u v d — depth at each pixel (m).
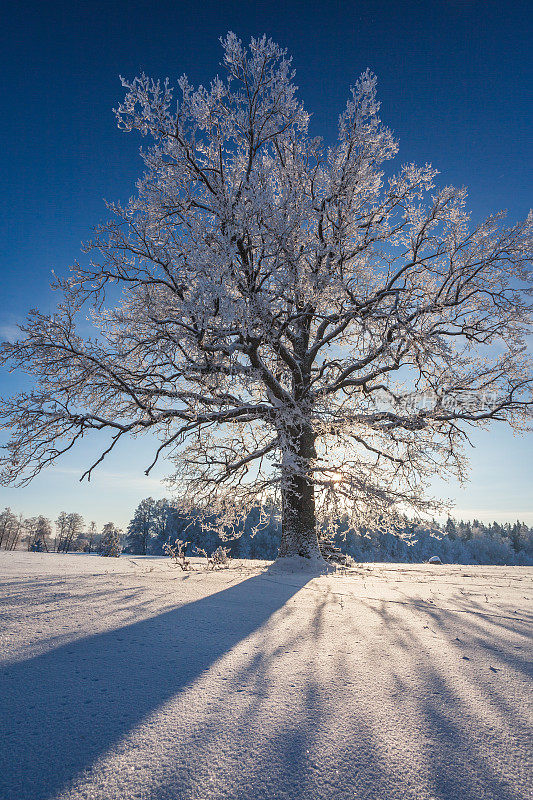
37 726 1.93
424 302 12.76
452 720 2.07
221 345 9.34
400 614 4.66
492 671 2.79
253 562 14.48
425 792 1.51
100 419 11.09
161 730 1.91
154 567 11.42
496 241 11.63
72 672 2.60
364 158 12.52
